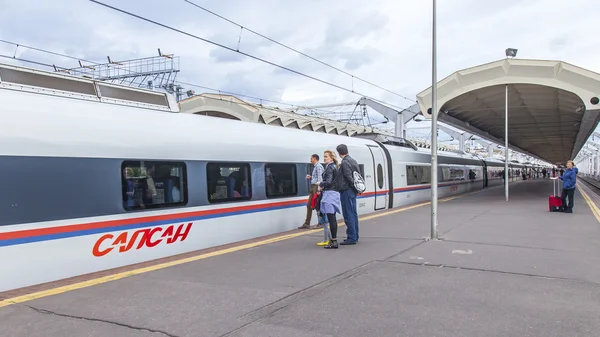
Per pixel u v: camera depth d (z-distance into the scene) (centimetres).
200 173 785
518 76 1700
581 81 1597
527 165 6631
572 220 1055
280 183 994
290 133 1085
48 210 560
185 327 394
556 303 445
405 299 465
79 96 680
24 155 542
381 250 713
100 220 617
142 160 684
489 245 739
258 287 514
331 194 741
